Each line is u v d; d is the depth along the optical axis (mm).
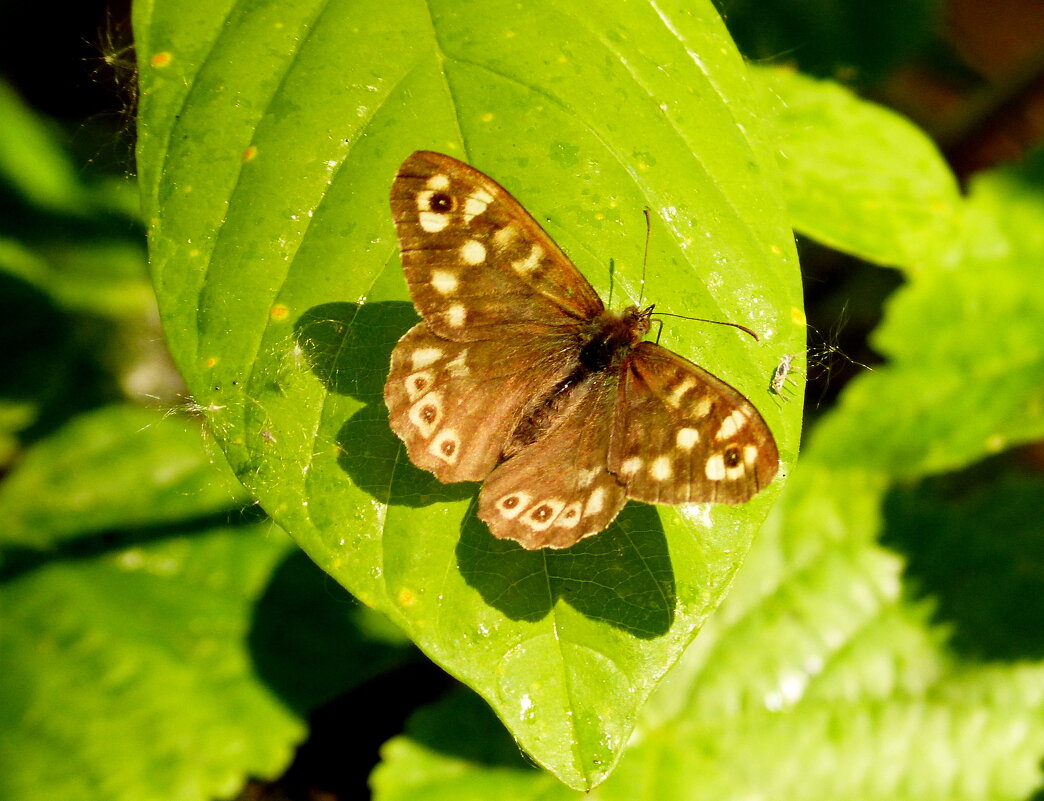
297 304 498
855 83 570
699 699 558
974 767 556
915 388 567
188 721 553
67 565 567
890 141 546
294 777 557
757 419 488
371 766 558
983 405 562
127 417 580
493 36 504
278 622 562
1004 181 573
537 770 549
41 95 610
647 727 557
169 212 499
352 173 500
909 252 536
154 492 574
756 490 488
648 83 505
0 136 589
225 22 504
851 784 555
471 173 492
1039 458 613
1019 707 557
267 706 556
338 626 562
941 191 543
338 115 501
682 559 495
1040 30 727
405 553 495
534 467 497
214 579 566
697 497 491
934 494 570
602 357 497
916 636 561
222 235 499
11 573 566
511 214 495
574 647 493
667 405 495
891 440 566
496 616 494
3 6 589
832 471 569
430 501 497
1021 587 562
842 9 566
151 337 592
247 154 500
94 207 594
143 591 565
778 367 499
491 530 494
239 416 496
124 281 591
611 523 497
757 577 565
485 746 551
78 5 593
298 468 496
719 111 506
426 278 497
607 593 494
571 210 501
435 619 494
